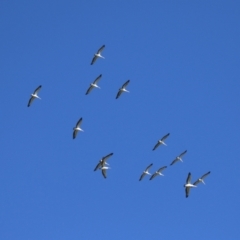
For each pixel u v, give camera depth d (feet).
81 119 286.05
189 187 288.51
